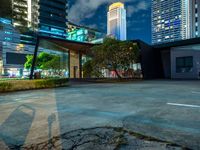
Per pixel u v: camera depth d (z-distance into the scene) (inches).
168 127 161.3
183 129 155.1
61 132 155.8
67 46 1137.4
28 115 223.1
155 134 144.6
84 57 1326.3
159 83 748.0
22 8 646.5
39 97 396.2
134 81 935.7
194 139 132.8
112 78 1173.7
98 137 141.7
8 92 527.8
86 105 280.7
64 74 1529.3
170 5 7445.9
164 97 343.6
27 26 692.7
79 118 200.5
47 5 4640.8
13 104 313.3
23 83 591.5
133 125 169.6
